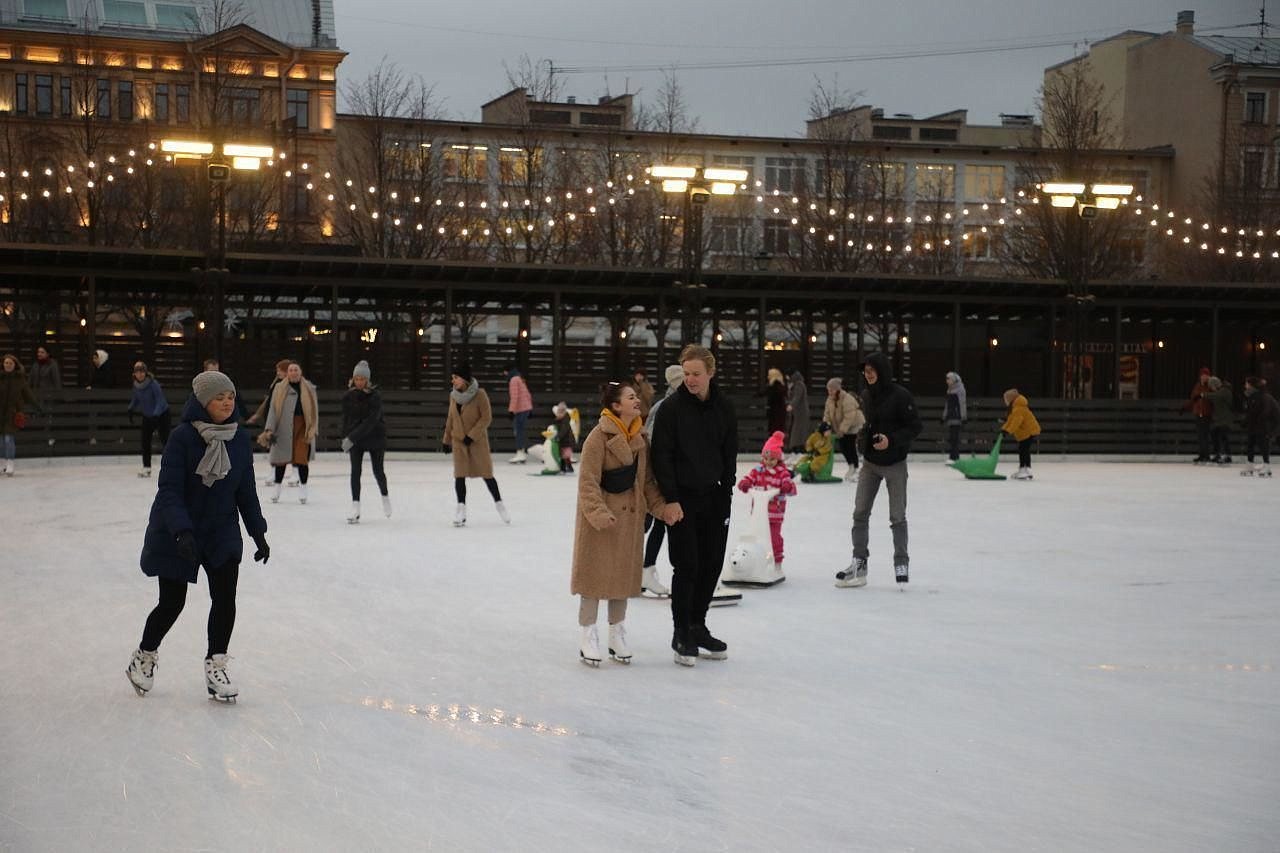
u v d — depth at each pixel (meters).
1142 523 16.05
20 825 4.82
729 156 57.06
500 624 8.98
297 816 4.96
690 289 28.03
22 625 8.65
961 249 57.97
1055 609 9.88
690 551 7.79
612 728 6.32
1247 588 10.94
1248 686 7.37
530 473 23.48
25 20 51.00
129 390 25.45
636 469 7.80
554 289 29.00
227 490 6.62
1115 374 32.06
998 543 13.92
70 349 28.97
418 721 6.38
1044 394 34.16
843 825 4.96
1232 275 44.03
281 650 7.98
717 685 7.29
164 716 6.36
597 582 7.69
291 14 55.84
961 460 23.86
